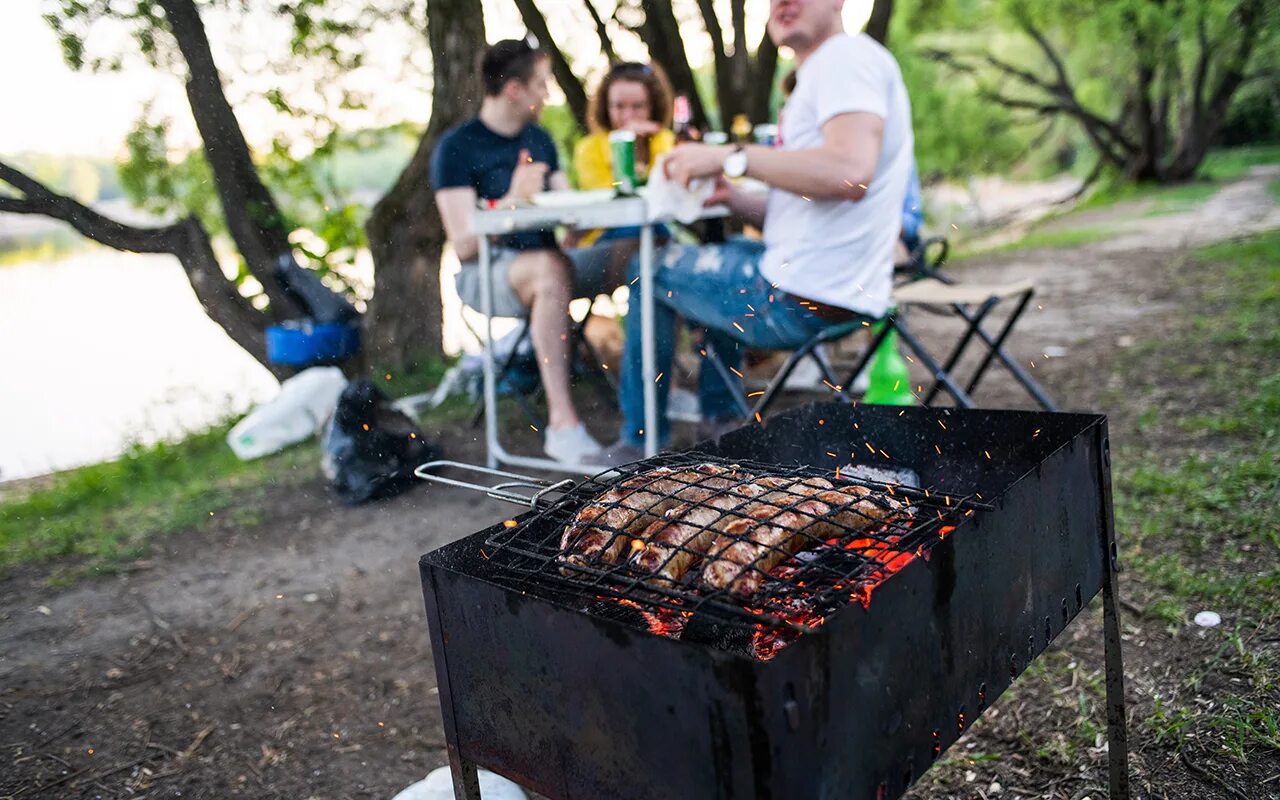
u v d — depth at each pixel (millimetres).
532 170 3684
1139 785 1722
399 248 5562
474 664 1180
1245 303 5906
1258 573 2410
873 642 1004
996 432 1695
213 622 2873
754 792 895
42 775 2143
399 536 3406
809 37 2920
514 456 4070
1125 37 16891
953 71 18250
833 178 2732
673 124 4453
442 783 1700
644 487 1307
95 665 2662
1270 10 16359
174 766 2148
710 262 3219
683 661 932
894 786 1062
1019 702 2053
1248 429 3521
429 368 5609
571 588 1155
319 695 2402
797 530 1189
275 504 3877
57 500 4242
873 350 3576
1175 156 19453
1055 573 1408
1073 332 6008
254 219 5320
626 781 1030
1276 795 1636
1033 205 19859
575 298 3996
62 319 8289
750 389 4641
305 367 4984
